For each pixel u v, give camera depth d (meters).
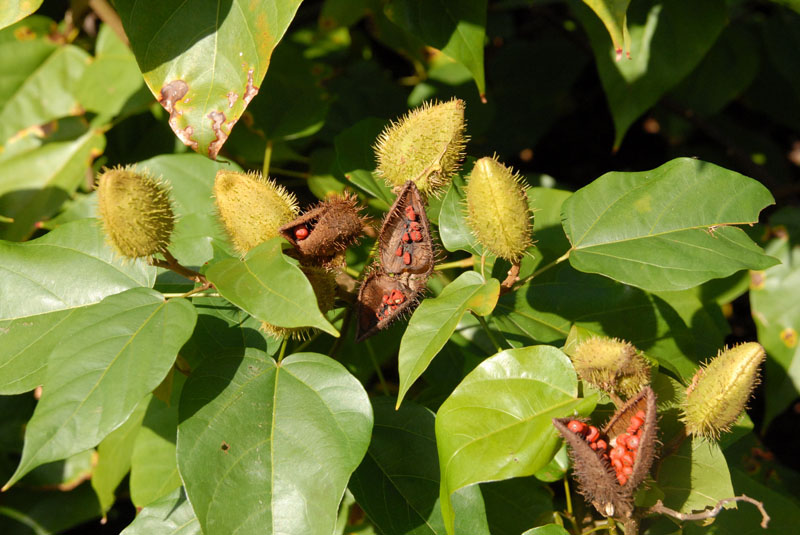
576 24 1.51
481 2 1.12
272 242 1.01
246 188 1.02
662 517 1.03
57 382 0.99
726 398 0.99
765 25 1.35
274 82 1.21
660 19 1.16
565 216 1.05
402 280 1.04
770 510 1.06
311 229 1.03
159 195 1.02
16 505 1.24
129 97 1.22
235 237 1.04
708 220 1.04
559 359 1.01
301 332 1.04
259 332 1.05
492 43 1.57
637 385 1.00
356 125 1.14
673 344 1.08
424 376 1.13
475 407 1.01
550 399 1.01
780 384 1.18
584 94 1.65
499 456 1.00
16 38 1.25
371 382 1.22
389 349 1.14
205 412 1.00
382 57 1.63
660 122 1.49
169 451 1.12
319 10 1.50
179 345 1.00
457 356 1.13
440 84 1.34
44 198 1.22
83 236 1.06
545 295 1.08
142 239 1.02
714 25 1.16
